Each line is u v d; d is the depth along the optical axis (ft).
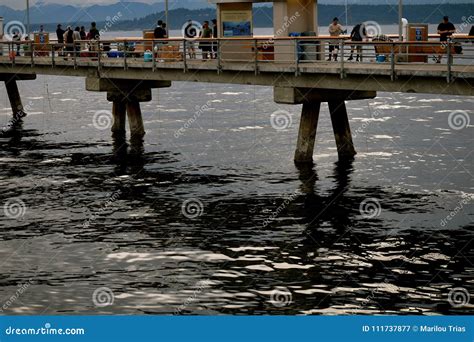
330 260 80.38
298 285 73.77
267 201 104.53
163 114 211.82
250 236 89.10
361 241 86.28
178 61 133.28
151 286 74.38
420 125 177.58
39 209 103.55
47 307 69.87
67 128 182.39
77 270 79.25
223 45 123.34
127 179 121.08
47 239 89.86
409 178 116.47
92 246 86.84
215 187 113.91
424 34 117.29
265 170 124.88
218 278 75.97
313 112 124.88
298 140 127.24
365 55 109.40
